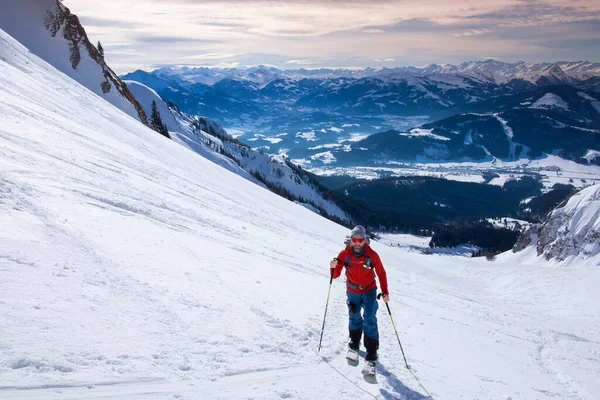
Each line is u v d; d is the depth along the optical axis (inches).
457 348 319.3
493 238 7593.5
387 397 202.5
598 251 1733.5
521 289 1269.7
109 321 202.2
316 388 195.3
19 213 307.1
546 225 2164.1
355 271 248.4
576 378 311.3
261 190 1668.3
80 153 652.1
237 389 177.9
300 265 522.6
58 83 1467.8
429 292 694.5
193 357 193.8
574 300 1065.5
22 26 3006.9
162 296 251.4
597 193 1963.6
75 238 301.1
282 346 232.8
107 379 161.2
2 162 427.8
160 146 1430.9
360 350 262.2
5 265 221.0
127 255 305.1
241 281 337.4
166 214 516.1
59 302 203.9
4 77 954.1
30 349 163.2
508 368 297.9
